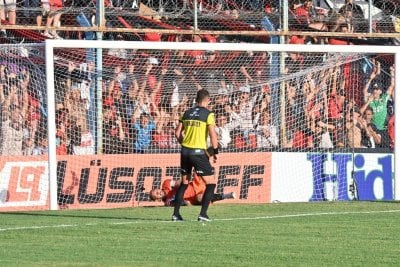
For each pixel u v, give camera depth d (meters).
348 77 48.56
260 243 28.56
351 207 41.69
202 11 49.59
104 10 47.62
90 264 24.25
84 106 44.69
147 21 50.00
